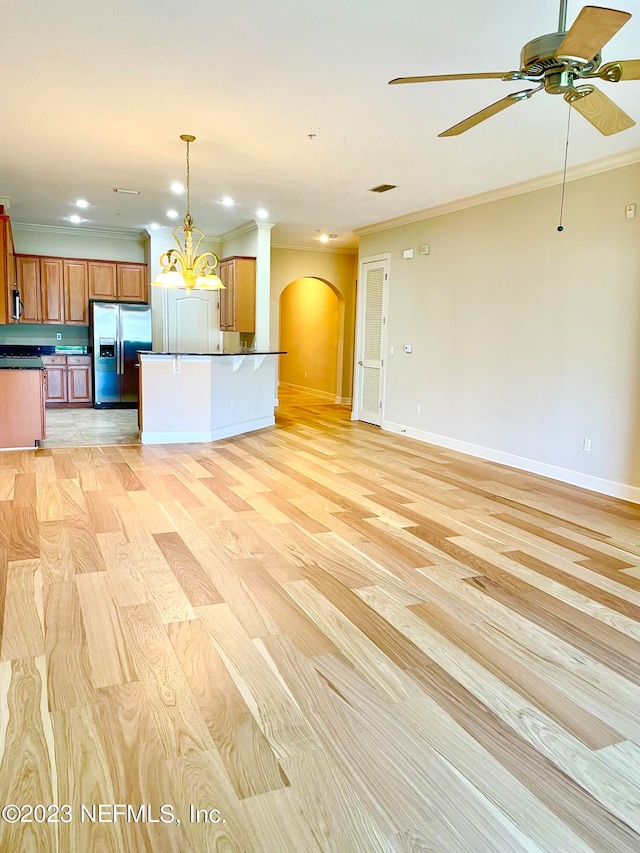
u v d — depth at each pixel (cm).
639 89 337
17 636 240
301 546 348
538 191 535
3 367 575
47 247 876
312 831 150
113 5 263
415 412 721
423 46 295
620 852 146
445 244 657
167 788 162
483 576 312
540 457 548
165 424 646
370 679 217
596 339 489
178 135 436
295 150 466
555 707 204
